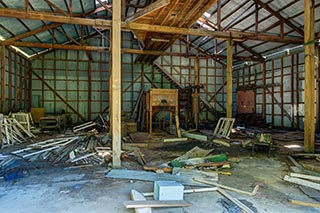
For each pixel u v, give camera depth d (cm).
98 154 594
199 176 411
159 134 994
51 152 617
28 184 376
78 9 1048
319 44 1024
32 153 602
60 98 1359
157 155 602
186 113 1144
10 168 475
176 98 992
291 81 1173
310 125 614
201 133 1038
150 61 1423
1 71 925
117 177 409
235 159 555
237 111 1595
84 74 1399
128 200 310
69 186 365
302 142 798
